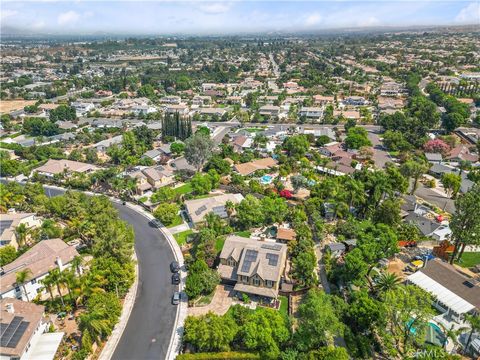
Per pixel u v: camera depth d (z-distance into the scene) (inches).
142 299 3203.7
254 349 2586.1
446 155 6658.5
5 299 2753.4
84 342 2488.9
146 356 2623.0
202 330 2559.1
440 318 2891.2
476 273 3518.7
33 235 3961.6
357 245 3440.0
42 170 5876.0
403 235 3939.5
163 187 5093.5
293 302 3134.8
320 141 7381.9
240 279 3248.0
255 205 4311.0
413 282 3216.0
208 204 4547.2
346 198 4466.0
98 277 2967.5
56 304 3021.7
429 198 5128.0
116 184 5152.6
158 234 4259.4
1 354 2279.8
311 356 2383.1
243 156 6599.4
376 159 6619.1
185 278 3484.3
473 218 3346.5
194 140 5876.0
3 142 7199.8
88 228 3828.7
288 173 5866.1
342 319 2812.5
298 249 3575.3
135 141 7111.2
